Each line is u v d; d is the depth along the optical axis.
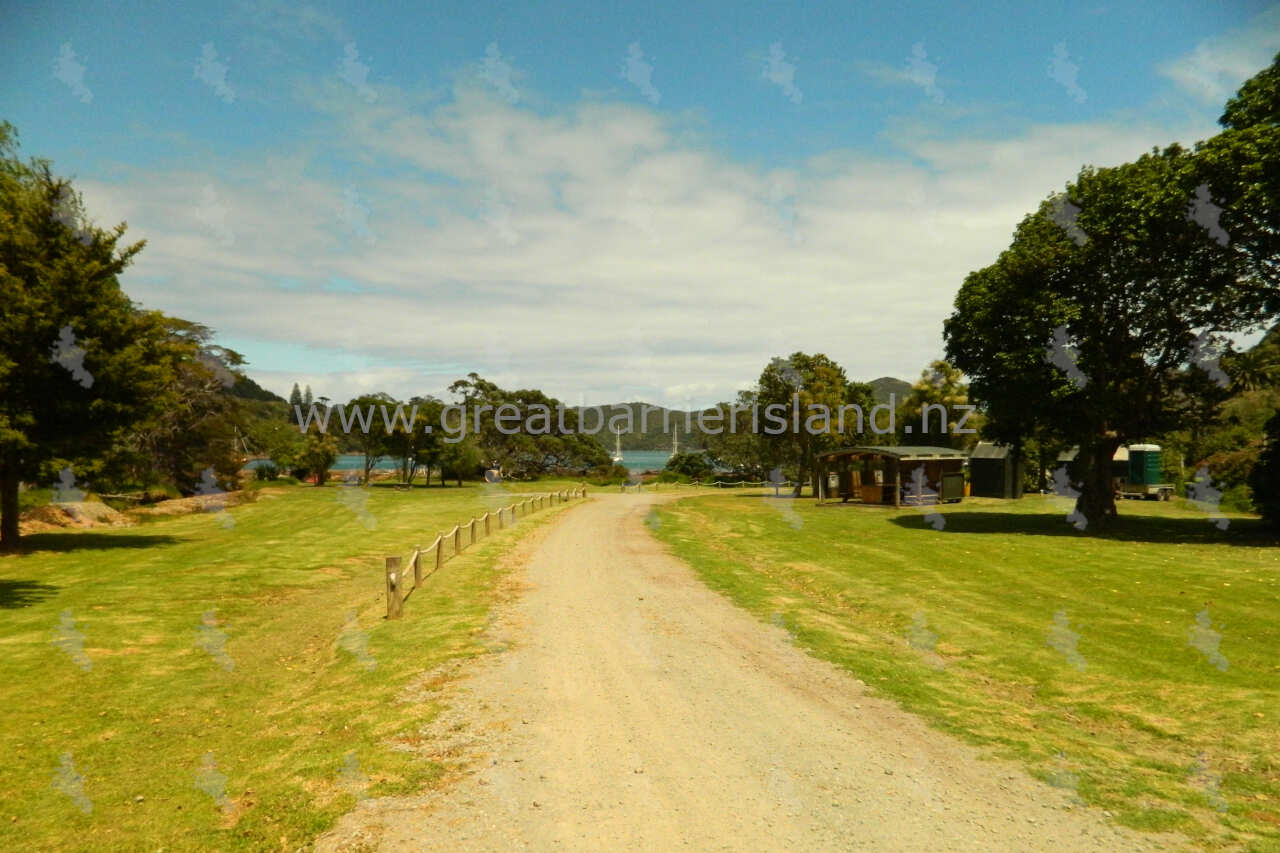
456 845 5.66
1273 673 10.61
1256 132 21.67
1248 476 29.30
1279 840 5.82
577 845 5.67
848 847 5.66
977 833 5.90
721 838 5.79
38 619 13.80
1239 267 24.89
